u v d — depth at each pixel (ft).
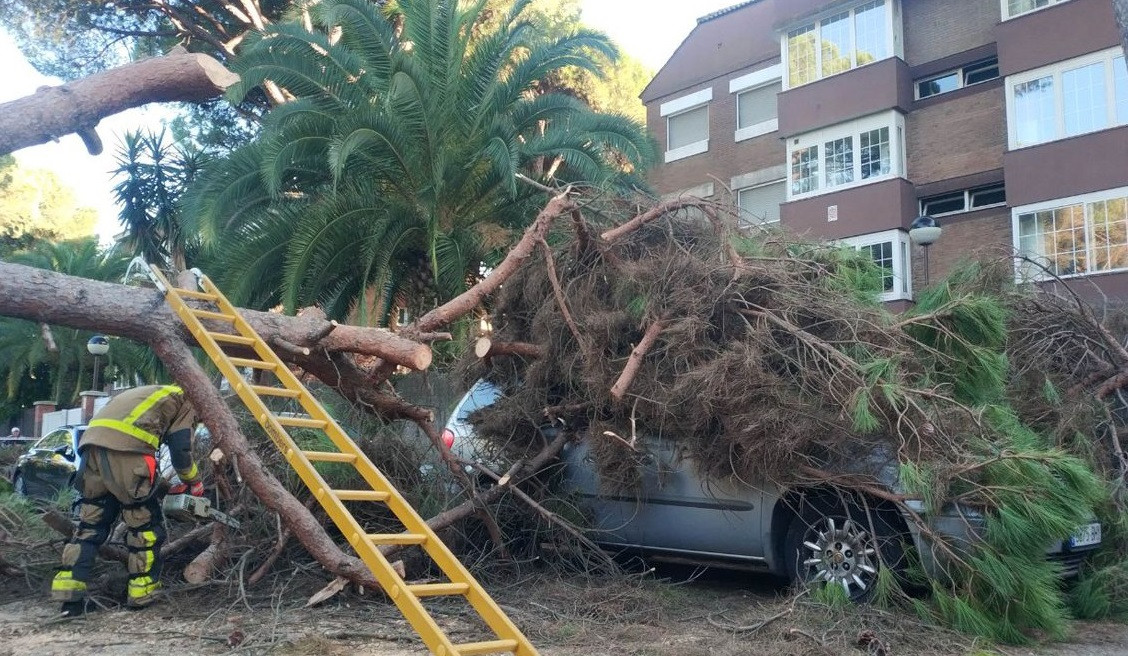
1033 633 18.66
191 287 20.92
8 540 23.03
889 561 19.42
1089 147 56.85
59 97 17.53
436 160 44.86
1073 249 57.11
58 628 17.88
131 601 19.08
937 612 18.21
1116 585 20.17
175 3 71.36
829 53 69.56
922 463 18.51
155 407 19.36
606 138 47.44
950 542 18.42
